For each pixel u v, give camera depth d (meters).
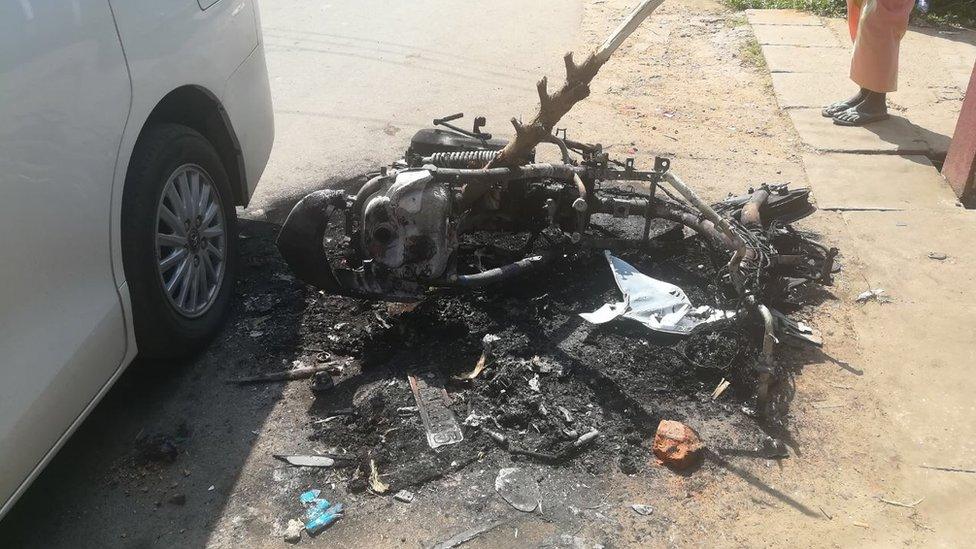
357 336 3.66
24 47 2.48
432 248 3.37
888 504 2.89
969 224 4.65
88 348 2.73
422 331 3.63
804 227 4.64
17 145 2.44
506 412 3.18
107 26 2.85
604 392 3.32
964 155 4.92
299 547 2.70
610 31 8.03
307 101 6.40
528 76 6.93
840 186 5.09
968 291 4.06
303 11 8.70
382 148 5.62
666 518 2.81
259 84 4.23
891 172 5.26
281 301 3.92
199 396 3.35
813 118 6.02
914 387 3.44
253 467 3.01
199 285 3.57
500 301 3.80
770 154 5.55
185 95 3.51
